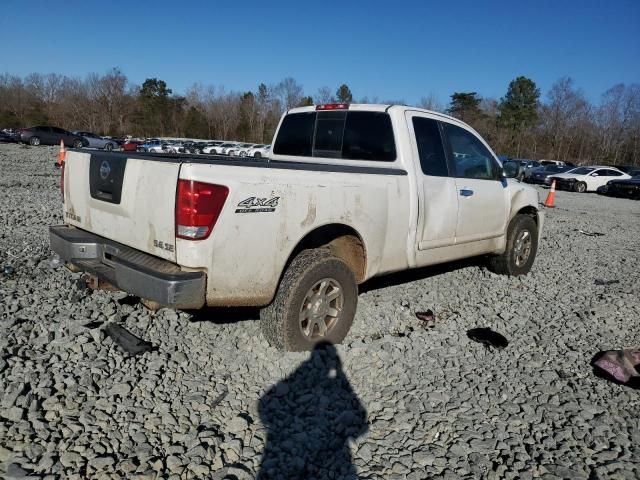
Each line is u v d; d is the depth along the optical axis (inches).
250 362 147.8
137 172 136.7
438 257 205.0
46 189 488.4
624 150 2942.9
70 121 3334.2
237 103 3543.3
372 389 139.9
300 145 215.3
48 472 98.6
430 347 169.3
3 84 3543.3
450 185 201.9
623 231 493.7
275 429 119.4
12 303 171.6
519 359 165.6
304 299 149.8
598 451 118.9
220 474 102.5
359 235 164.2
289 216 140.4
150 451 107.3
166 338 158.6
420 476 106.2
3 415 113.8
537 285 253.6
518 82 3031.5
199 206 124.4
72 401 121.1
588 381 152.8
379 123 191.0
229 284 133.2
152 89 3484.3
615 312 218.1
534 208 267.6
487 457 113.7
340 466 108.5
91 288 169.5
